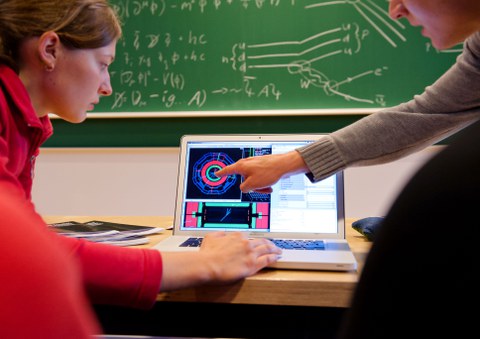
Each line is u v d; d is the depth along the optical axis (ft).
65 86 2.35
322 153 2.73
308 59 6.86
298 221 2.93
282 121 6.91
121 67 7.22
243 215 2.98
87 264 1.75
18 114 2.22
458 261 0.76
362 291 0.88
